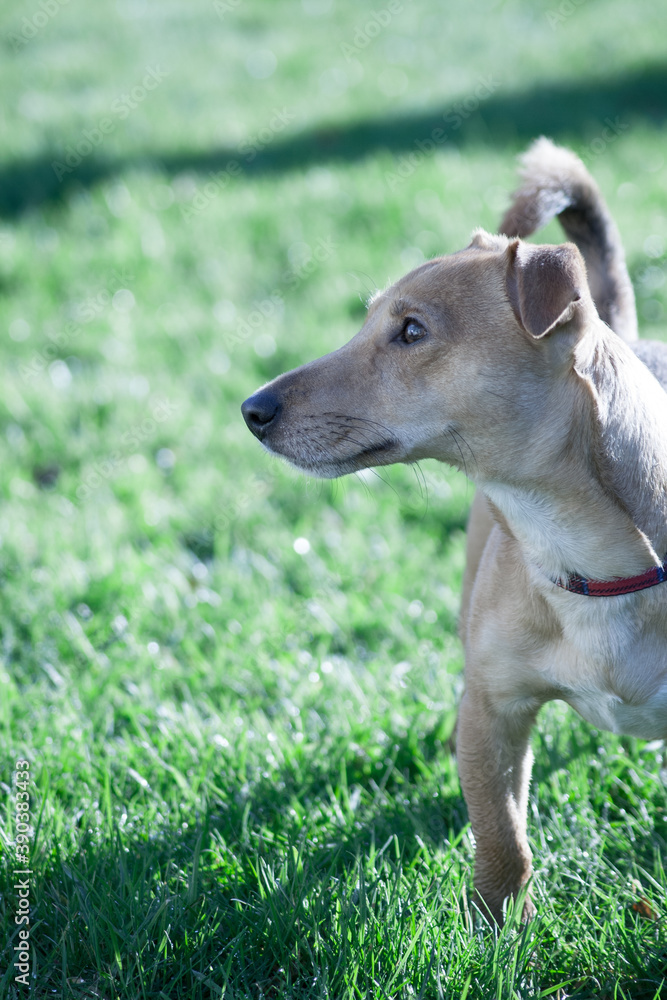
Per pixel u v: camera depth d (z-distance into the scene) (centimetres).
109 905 262
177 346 655
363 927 252
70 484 510
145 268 754
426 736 346
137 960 248
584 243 349
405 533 475
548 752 328
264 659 387
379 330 264
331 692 367
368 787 332
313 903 262
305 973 255
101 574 441
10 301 720
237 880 278
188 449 544
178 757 329
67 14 1628
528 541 255
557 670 256
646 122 985
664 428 256
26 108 1136
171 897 267
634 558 245
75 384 603
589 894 276
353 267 725
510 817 270
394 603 423
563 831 299
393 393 260
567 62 1200
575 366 240
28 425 570
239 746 334
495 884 271
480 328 248
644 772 319
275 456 278
